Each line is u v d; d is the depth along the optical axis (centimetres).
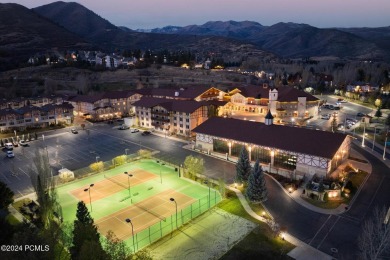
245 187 6575
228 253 4500
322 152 6631
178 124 10938
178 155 8794
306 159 6819
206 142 8875
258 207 5753
